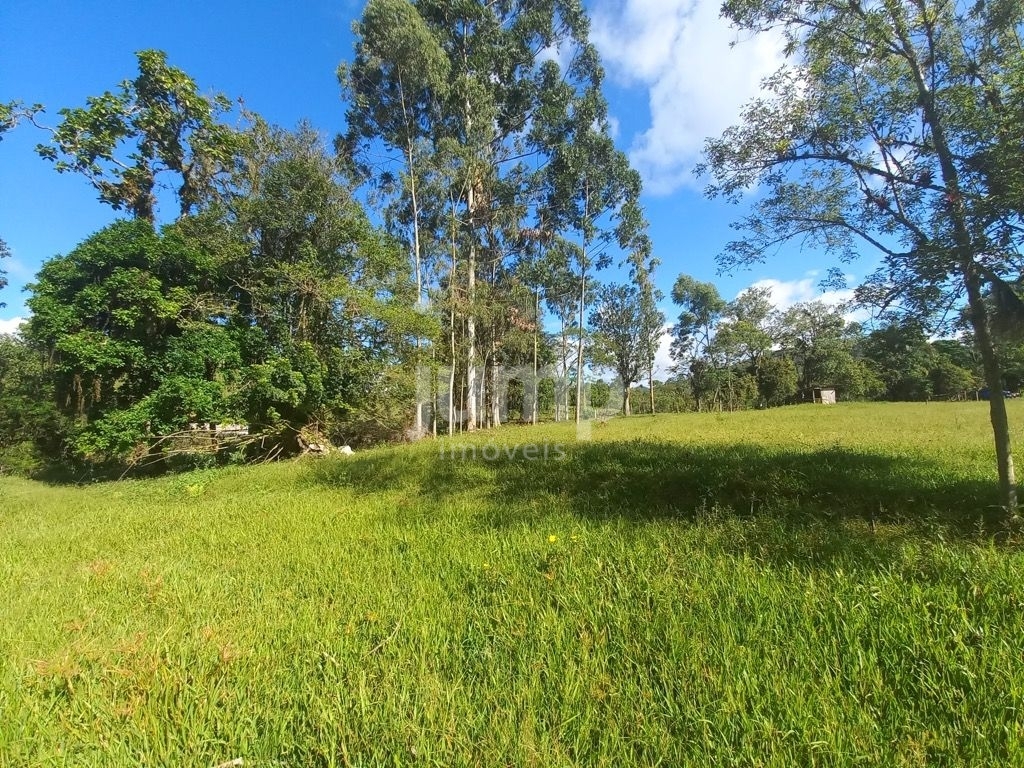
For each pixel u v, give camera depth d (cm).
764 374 4550
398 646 254
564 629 261
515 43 2241
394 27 1817
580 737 179
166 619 311
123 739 193
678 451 883
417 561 396
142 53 1363
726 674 209
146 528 582
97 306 1207
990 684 193
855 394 4256
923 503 457
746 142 525
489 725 188
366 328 1579
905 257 424
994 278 388
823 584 289
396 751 174
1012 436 949
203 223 1410
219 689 222
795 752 167
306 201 1476
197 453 1338
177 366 1279
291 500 718
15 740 198
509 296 2645
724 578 309
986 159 371
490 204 2391
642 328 4178
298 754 185
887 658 215
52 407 1541
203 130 1500
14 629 302
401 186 2108
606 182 2491
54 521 685
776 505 486
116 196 1510
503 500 611
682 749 174
